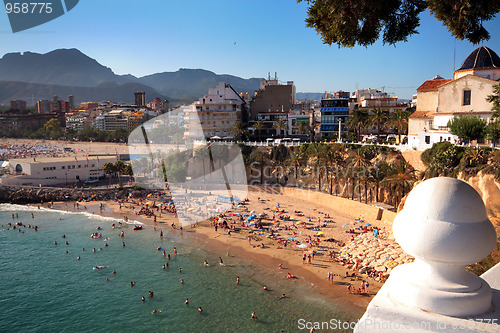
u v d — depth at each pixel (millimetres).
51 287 46062
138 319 38281
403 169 63375
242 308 39500
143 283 46375
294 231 62625
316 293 42031
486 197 47250
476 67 66438
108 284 46500
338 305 39219
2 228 71812
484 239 2883
